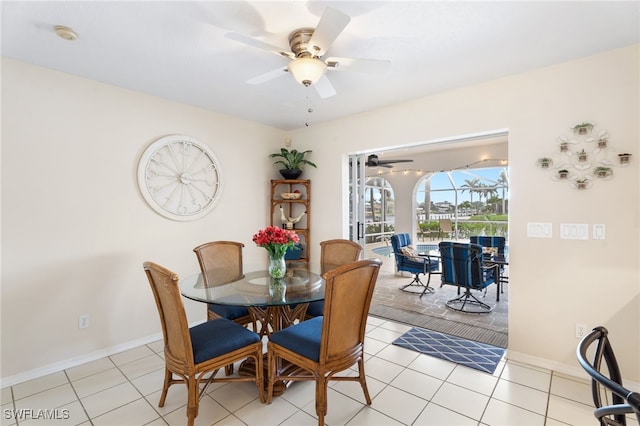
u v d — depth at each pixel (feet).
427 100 9.77
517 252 8.27
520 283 8.24
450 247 12.61
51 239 7.92
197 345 5.99
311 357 5.86
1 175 7.25
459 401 6.61
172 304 5.61
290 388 7.22
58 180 8.01
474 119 8.88
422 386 7.18
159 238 9.91
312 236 13.24
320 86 7.32
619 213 7.03
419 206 24.94
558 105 7.68
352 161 12.74
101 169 8.71
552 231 7.80
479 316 11.89
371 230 21.79
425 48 6.86
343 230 12.28
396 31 6.19
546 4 5.39
